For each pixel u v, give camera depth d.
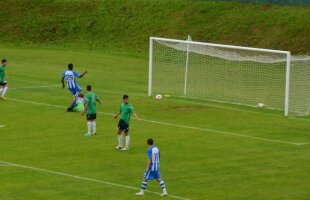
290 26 186.62
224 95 132.88
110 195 73.00
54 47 198.25
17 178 78.56
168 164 85.44
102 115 111.56
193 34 193.62
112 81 148.00
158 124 107.00
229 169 83.81
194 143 96.12
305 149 94.25
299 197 73.69
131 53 189.00
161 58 168.75
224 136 100.56
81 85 141.25
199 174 81.50
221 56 151.62
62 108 115.94
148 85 137.62
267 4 199.00
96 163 85.31
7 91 129.88
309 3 195.38
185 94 133.12
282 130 105.50
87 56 181.12
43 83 140.00
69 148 91.81
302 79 137.62
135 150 91.69
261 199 72.81
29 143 94.06
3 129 101.38
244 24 191.88
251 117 114.31
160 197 72.69
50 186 75.81
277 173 82.50
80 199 71.50
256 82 144.00
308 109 121.44
